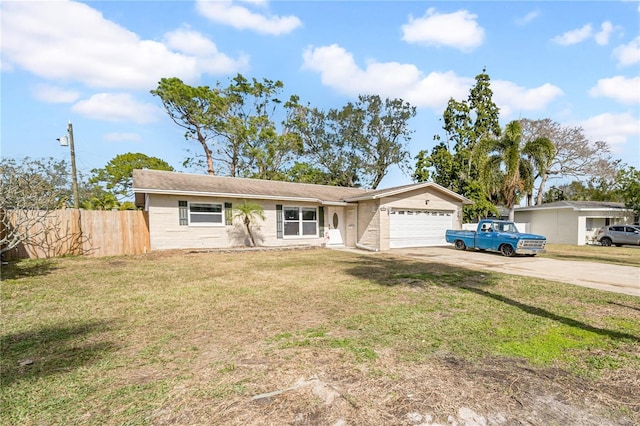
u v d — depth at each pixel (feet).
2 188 29.96
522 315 16.43
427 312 16.92
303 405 8.38
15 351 12.03
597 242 70.33
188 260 36.88
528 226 80.28
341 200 54.85
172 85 78.79
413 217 54.54
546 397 8.89
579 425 7.64
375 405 8.40
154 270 30.14
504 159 65.00
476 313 16.74
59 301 19.17
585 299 19.76
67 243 38.86
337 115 105.70
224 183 52.60
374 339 13.12
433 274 28.07
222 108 85.97
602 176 103.76
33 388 9.32
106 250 40.60
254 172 95.20
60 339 13.25
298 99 100.94
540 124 105.29
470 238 48.42
